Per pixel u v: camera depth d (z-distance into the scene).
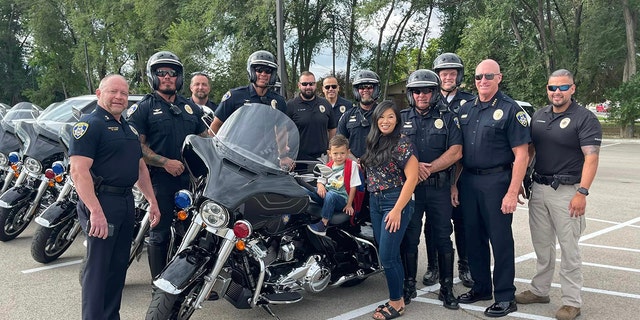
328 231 4.44
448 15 33.03
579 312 4.27
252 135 3.72
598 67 31.78
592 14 29.78
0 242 6.29
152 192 4.02
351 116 5.21
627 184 12.05
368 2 26.62
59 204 5.37
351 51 31.50
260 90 5.29
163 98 4.51
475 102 4.39
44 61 42.72
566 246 4.20
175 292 3.25
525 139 4.14
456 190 4.69
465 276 5.14
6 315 4.16
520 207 9.21
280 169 3.67
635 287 4.99
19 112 7.31
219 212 3.32
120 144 3.55
